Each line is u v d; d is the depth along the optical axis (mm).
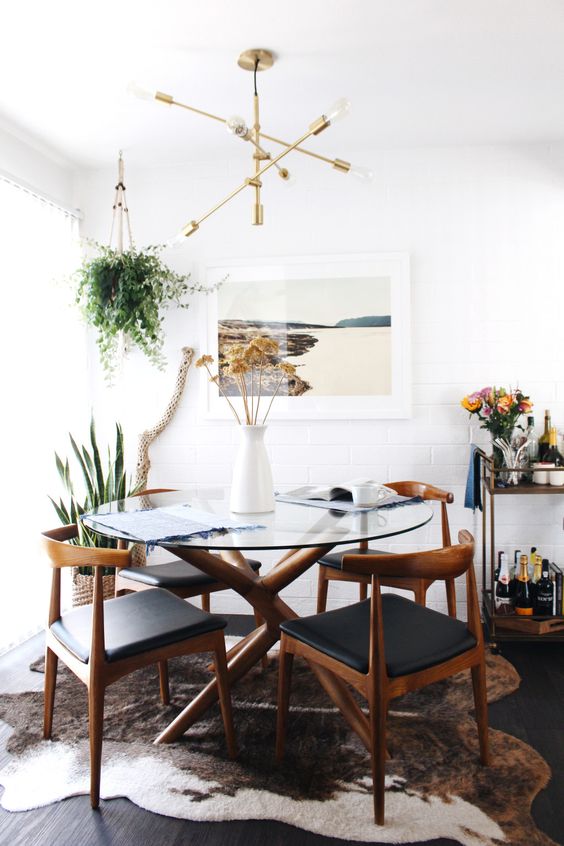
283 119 3094
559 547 3447
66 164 3627
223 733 2316
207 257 3646
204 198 3643
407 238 3490
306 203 3557
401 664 1850
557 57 2541
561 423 3416
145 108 2957
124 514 2334
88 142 3354
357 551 2988
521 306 3432
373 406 3512
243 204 3605
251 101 2887
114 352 3471
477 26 2312
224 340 3619
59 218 3553
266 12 2203
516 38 2398
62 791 1993
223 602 3678
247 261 3578
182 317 3664
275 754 2166
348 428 3557
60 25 2271
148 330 3400
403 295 3467
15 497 3166
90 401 3793
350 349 3518
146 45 2408
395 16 2238
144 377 3721
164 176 3676
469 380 3467
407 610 2250
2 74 2629
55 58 2500
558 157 3393
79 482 3711
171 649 2051
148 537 1935
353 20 2262
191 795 1961
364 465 3551
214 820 1855
